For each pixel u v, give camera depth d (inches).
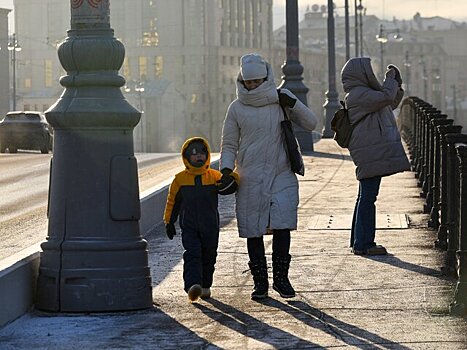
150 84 6717.5
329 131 2662.4
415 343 408.8
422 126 1055.0
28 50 7135.8
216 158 1327.5
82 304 487.2
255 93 506.9
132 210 497.7
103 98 496.1
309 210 892.6
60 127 498.9
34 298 498.3
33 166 1670.8
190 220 504.4
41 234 823.1
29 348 414.9
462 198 479.8
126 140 500.1
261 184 508.4
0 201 1098.1
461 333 426.0
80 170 495.5
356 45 4252.0
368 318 460.1
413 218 824.3
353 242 672.4
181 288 546.9
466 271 471.2
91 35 502.3
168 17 6968.5
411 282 546.6
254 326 448.5
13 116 2444.6
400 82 647.8
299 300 505.7
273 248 516.4
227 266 613.9
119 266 490.3
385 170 640.4
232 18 7258.9
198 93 6948.8
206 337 429.1
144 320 468.8
